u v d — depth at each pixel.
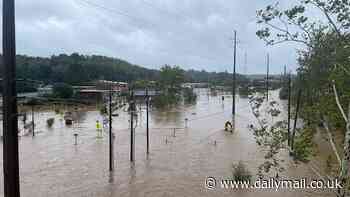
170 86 86.50
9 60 7.05
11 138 7.17
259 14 8.36
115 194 18.09
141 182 20.08
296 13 7.42
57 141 35.19
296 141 8.48
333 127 8.43
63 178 21.06
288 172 20.08
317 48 7.64
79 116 60.56
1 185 19.31
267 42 10.43
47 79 79.12
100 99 77.62
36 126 47.19
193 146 31.00
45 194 18.14
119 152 28.77
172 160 25.53
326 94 8.09
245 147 30.06
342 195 7.54
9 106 7.11
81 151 29.58
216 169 22.75
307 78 8.54
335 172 10.84
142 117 56.28
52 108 70.38
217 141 33.38
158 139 35.16
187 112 63.97
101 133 40.00
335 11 7.15
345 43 7.25
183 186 19.17
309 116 8.43
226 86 138.75
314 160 19.55
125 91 82.81
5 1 6.96
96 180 20.64
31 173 22.30
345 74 7.32
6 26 7.00
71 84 85.62
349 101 7.40
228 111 64.88
